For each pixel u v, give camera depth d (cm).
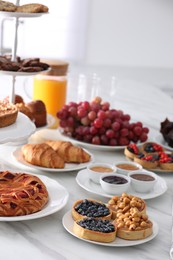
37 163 182
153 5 354
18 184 161
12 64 189
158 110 247
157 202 169
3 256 139
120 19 353
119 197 160
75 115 203
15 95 210
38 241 146
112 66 355
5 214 150
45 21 342
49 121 211
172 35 361
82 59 356
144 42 362
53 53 350
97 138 201
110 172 176
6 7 182
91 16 348
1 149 196
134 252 144
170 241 149
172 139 201
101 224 147
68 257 140
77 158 186
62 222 151
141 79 322
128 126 202
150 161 186
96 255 142
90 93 228
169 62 368
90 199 158
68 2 342
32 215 151
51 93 222
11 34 334
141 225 148
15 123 169
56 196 162
